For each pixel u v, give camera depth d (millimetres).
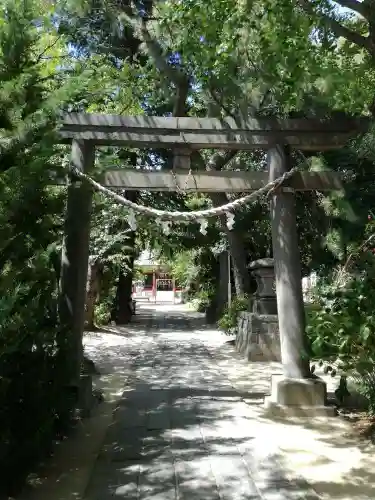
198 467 4387
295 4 5633
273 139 6500
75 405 5617
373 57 5824
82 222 6164
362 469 4363
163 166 13734
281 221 6496
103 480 4105
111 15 8930
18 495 3805
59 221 5914
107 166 6469
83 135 6164
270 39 5609
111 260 14180
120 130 6215
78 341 6004
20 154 3945
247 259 15180
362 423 5719
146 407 6422
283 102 6727
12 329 3479
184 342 13102
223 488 3939
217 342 13109
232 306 13562
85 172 6164
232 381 8141
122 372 8922
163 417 5961
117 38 10250
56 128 4637
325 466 4438
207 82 6621
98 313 16812
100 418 5934
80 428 5508
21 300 3783
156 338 13914
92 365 8656
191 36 6137
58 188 5820
